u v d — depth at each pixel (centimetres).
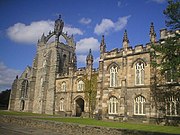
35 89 8912
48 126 3641
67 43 9406
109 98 5059
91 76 6475
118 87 4938
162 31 4281
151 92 4228
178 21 2780
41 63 9025
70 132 3259
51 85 7925
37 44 9562
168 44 2852
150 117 4150
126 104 4659
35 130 3500
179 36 2831
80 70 6944
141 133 2522
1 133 3031
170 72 2902
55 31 9038
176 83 3856
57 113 7356
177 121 3722
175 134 2275
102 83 5309
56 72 8025
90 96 6288
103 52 5481
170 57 2834
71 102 6938
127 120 4531
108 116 4922
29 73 9525
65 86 7406
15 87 9844
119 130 2727
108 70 5253
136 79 4656
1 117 5025
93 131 2991
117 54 5153
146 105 4309
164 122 3888
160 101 4047
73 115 6800
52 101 7631
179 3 2758
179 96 3781
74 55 9256
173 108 3853
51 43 8819
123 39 5062
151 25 4569
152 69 4297
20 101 9388
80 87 6862
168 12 2811
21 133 3136
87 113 6153
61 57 8694
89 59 6650
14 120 4531
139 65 4681
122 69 4947
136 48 4784
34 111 8512
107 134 2834
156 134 2395
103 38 5612
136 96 4531
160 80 4122
